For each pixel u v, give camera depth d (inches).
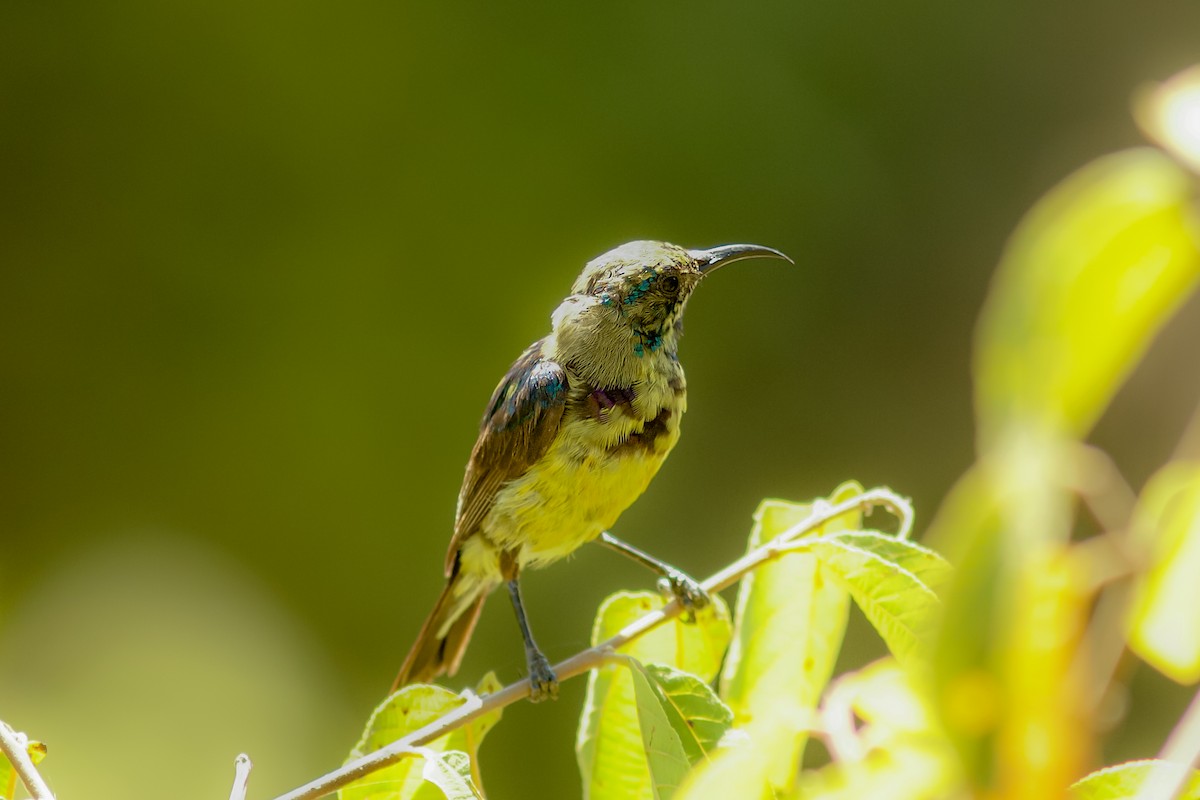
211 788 498.9
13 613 553.0
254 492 597.6
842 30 666.8
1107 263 60.9
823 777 99.7
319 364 615.5
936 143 660.1
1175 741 74.3
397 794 156.9
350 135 645.3
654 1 663.8
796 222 644.7
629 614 187.8
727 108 653.9
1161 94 65.9
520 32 657.6
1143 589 66.6
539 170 641.6
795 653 168.7
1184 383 449.4
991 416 59.6
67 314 619.8
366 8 651.5
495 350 623.2
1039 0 665.6
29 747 152.2
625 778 166.9
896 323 634.8
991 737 61.2
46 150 633.6
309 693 545.6
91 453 602.2
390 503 597.0
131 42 645.9
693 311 622.8
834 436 620.4
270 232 635.5
